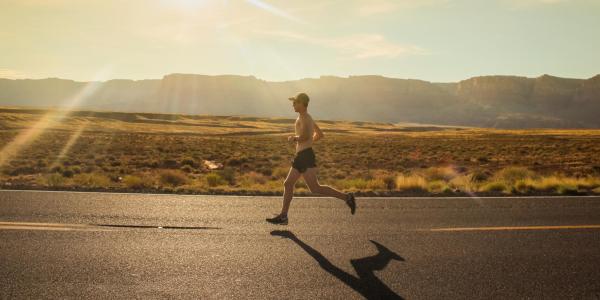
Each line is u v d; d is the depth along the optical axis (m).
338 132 109.19
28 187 9.80
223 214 7.11
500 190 11.89
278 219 6.49
